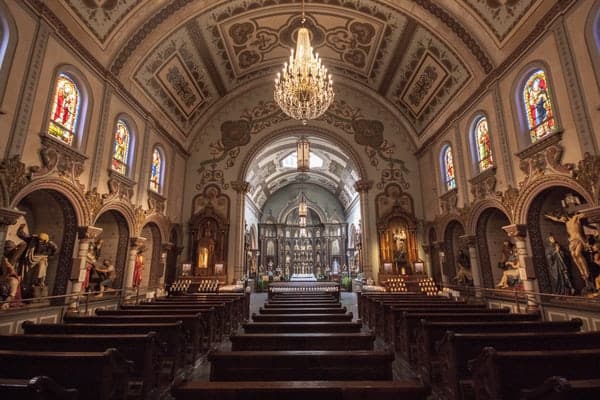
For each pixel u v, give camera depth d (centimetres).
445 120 1526
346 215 3403
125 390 378
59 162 906
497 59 1152
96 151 1079
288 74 1058
